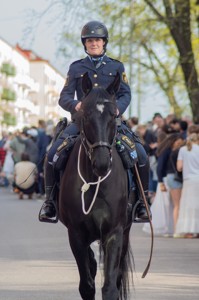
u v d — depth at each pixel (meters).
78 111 9.38
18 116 126.50
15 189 29.28
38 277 12.45
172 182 18.38
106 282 9.24
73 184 9.64
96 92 9.20
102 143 8.98
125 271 10.28
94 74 10.07
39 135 29.39
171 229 18.45
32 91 133.12
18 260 14.16
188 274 12.76
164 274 12.75
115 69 10.12
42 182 28.75
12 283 11.94
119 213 9.59
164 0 30.62
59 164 10.08
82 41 10.17
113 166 9.59
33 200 28.31
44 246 16.05
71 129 10.25
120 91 10.12
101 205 9.50
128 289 10.29
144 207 10.48
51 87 137.88
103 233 9.60
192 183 18.03
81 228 9.62
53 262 13.95
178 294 11.10
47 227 19.50
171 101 38.41
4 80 111.88
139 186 10.23
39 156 29.38
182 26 30.88
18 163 28.84
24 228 19.27
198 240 17.59
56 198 10.46
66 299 10.79
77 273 12.83
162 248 16.02
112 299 9.16
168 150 18.48
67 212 9.72
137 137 10.55
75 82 10.12
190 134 18.22
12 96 115.25
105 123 9.04
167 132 19.89
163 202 18.55
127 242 10.34
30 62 134.88
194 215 18.00
